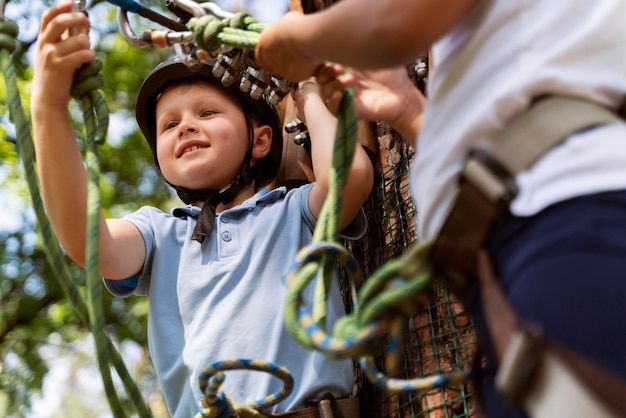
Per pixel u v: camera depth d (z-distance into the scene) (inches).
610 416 38.2
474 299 47.7
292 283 49.1
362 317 44.7
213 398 69.7
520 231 42.7
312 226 90.0
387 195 91.4
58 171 77.8
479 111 45.9
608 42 46.8
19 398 221.9
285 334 82.7
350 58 49.9
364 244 92.9
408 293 43.9
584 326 38.3
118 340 229.8
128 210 232.4
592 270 39.1
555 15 47.0
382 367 85.7
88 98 69.2
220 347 82.4
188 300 87.0
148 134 101.7
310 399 80.2
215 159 94.3
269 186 106.0
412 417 82.0
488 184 43.8
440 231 45.6
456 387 80.5
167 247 91.4
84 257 83.0
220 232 90.4
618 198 40.9
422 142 49.9
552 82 45.0
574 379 39.0
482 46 47.9
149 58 251.9
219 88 97.3
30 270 227.3
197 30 65.6
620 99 46.0
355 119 59.5
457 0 46.6
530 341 40.0
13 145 220.1
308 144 99.5
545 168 42.6
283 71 56.7
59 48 69.1
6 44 67.9
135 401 62.1
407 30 46.8
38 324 225.8
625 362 37.3
